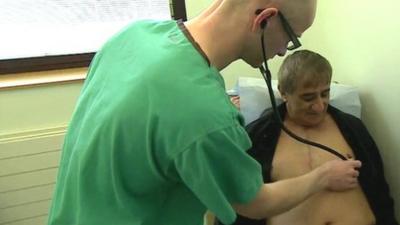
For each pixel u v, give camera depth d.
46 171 2.00
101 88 0.83
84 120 0.81
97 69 0.89
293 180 0.95
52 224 0.85
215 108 0.70
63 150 0.90
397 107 1.53
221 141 0.71
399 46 1.46
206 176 0.71
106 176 0.75
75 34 2.15
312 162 1.47
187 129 0.69
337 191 1.39
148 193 0.78
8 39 2.05
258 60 0.86
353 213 1.41
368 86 1.66
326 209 1.41
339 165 1.33
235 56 0.82
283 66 1.49
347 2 1.68
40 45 2.11
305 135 1.53
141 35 0.85
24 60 2.07
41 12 2.07
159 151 0.72
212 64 0.78
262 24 0.77
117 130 0.73
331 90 1.66
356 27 1.66
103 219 0.76
